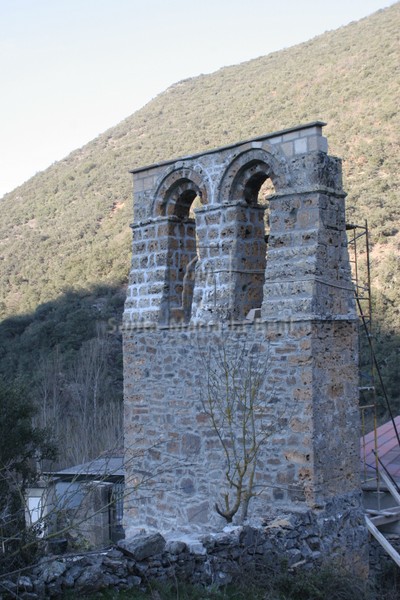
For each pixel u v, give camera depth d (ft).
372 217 157.07
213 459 44.86
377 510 46.83
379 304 133.39
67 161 284.20
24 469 57.21
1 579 29.48
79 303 162.71
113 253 183.01
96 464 75.97
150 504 47.83
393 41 253.44
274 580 36.32
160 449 47.65
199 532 43.19
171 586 32.68
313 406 40.73
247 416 42.16
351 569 41.50
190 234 50.39
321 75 255.70
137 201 50.96
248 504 42.34
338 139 200.75
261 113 247.91
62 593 30.32
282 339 41.93
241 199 45.42
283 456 41.60
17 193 262.88
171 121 286.87
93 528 58.44
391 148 184.85
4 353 149.48
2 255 209.77
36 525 34.14
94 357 130.72
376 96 216.54
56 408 112.68
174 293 49.14
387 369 119.75
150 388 48.52
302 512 40.37
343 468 42.34
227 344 44.42
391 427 67.15
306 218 41.93
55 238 209.46
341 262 42.96
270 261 42.91
